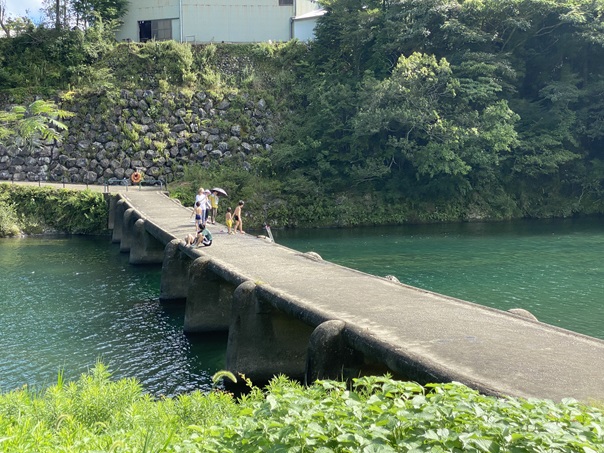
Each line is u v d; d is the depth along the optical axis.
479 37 40.72
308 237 35.16
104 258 28.47
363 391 7.57
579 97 43.88
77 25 50.03
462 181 41.69
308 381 9.76
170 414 7.20
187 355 15.18
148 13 50.28
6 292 21.48
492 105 39.47
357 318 10.27
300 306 11.30
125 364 14.37
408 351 8.27
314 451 4.53
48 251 30.44
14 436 5.22
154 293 21.62
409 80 38.50
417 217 42.09
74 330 17.03
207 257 17.19
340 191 42.25
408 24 42.38
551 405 4.77
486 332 9.41
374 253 29.20
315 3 51.94
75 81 45.09
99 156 42.41
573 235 34.66
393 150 40.88
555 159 41.47
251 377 13.19
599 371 7.51
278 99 46.19
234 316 13.25
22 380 13.03
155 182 42.12
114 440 5.61
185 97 44.41
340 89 42.50
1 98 43.88
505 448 4.26
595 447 4.13
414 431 4.60
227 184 40.03
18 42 46.72
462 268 25.23
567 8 41.62
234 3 50.06
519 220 42.72
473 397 5.04
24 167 42.19
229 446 5.04
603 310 18.58
